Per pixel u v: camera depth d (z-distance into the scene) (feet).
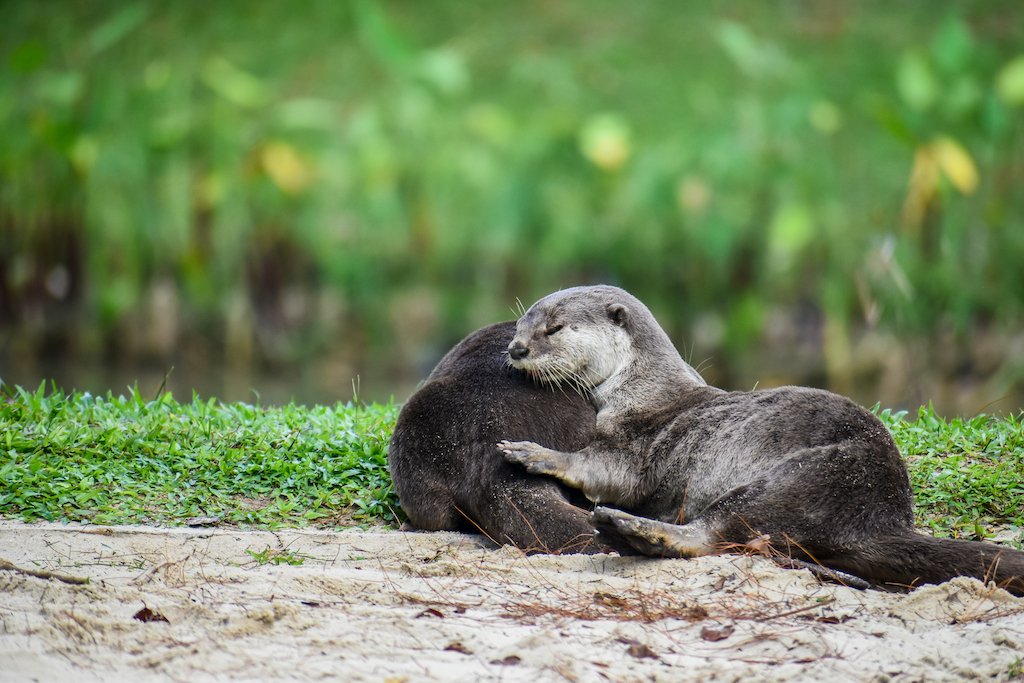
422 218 91.61
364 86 103.86
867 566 24.77
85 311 83.35
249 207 88.94
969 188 82.33
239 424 37.70
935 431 37.19
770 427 27.22
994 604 22.49
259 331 84.79
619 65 107.76
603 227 90.43
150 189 87.97
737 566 24.29
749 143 93.71
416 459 30.48
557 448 29.81
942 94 90.79
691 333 85.46
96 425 36.65
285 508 31.48
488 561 26.58
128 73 98.48
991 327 76.07
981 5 110.01
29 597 21.89
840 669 18.85
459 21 115.85
